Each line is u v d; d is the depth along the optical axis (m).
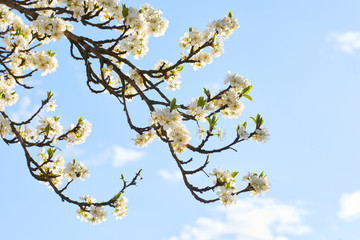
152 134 4.97
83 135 5.65
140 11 5.14
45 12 5.92
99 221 5.57
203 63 5.41
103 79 5.38
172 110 4.11
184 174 4.70
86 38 5.24
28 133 5.58
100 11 5.28
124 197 5.64
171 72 5.70
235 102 4.72
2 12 5.60
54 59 5.57
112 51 5.66
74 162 5.45
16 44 5.27
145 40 5.23
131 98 5.66
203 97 4.49
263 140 4.43
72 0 5.03
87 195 5.78
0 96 5.48
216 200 4.54
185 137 4.22
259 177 4.58
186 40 5.45
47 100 5.51
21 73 6.09
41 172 5.50
